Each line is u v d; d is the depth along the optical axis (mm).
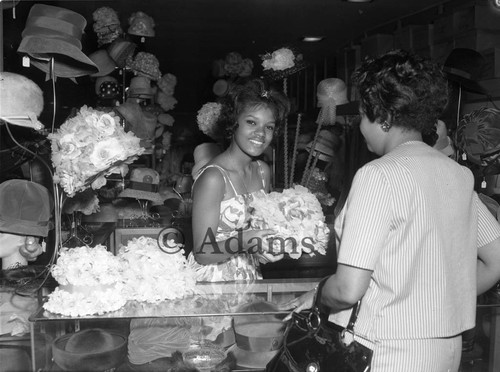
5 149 2318
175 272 1754
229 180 2109
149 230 3404
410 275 1299
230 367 1546
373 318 1326
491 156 2504
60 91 4320
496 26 3639
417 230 1290
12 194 2096
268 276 2199
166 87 5637
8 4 2334
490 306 1815
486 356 1708
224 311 1654
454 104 3014
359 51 5102
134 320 1622
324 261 2168
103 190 3543
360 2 4402
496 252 1480
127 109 4148
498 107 2930
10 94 1899
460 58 2760
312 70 5559
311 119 3920
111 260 1690
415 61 1343
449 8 4207
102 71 4570
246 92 2045
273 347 1586
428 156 1358
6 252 2084
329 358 1396
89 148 1709
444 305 1319
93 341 1568
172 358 1549
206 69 6531
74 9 4738
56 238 1968
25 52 2303
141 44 5852
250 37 5738
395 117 1349
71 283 1638
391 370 1311
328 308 1449
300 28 5285
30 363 1526
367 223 1276
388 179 1292
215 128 4184
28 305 1702
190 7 4703
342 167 3613
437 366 1320
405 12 4719
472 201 1435
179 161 5246
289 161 2648
